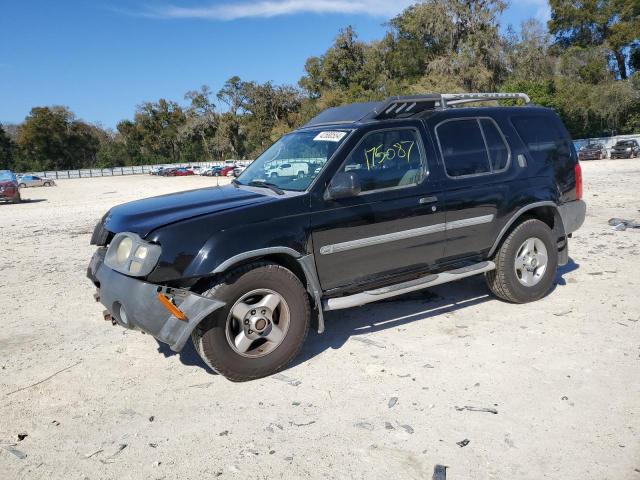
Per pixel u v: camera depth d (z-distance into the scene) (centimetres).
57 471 308
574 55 5494
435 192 481
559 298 561
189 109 11425
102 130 13188
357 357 441
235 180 525
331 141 461
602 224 980
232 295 390
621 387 370
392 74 6894
